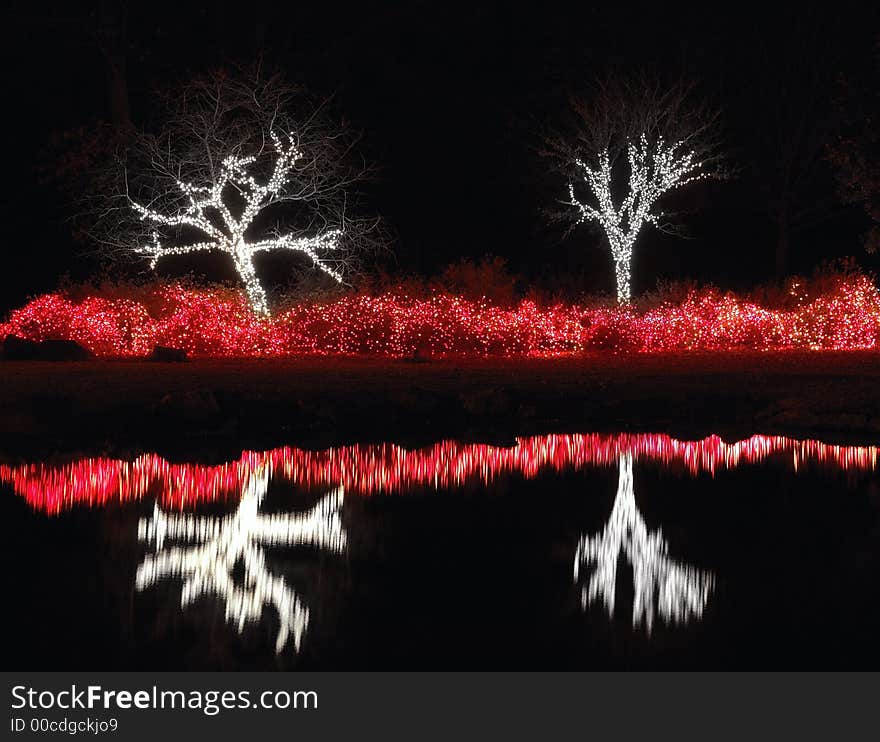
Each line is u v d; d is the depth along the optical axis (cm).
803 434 1684
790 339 3023
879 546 1006
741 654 741
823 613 820
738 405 1858
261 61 3166
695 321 2977
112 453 1485
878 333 3014
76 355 2467
